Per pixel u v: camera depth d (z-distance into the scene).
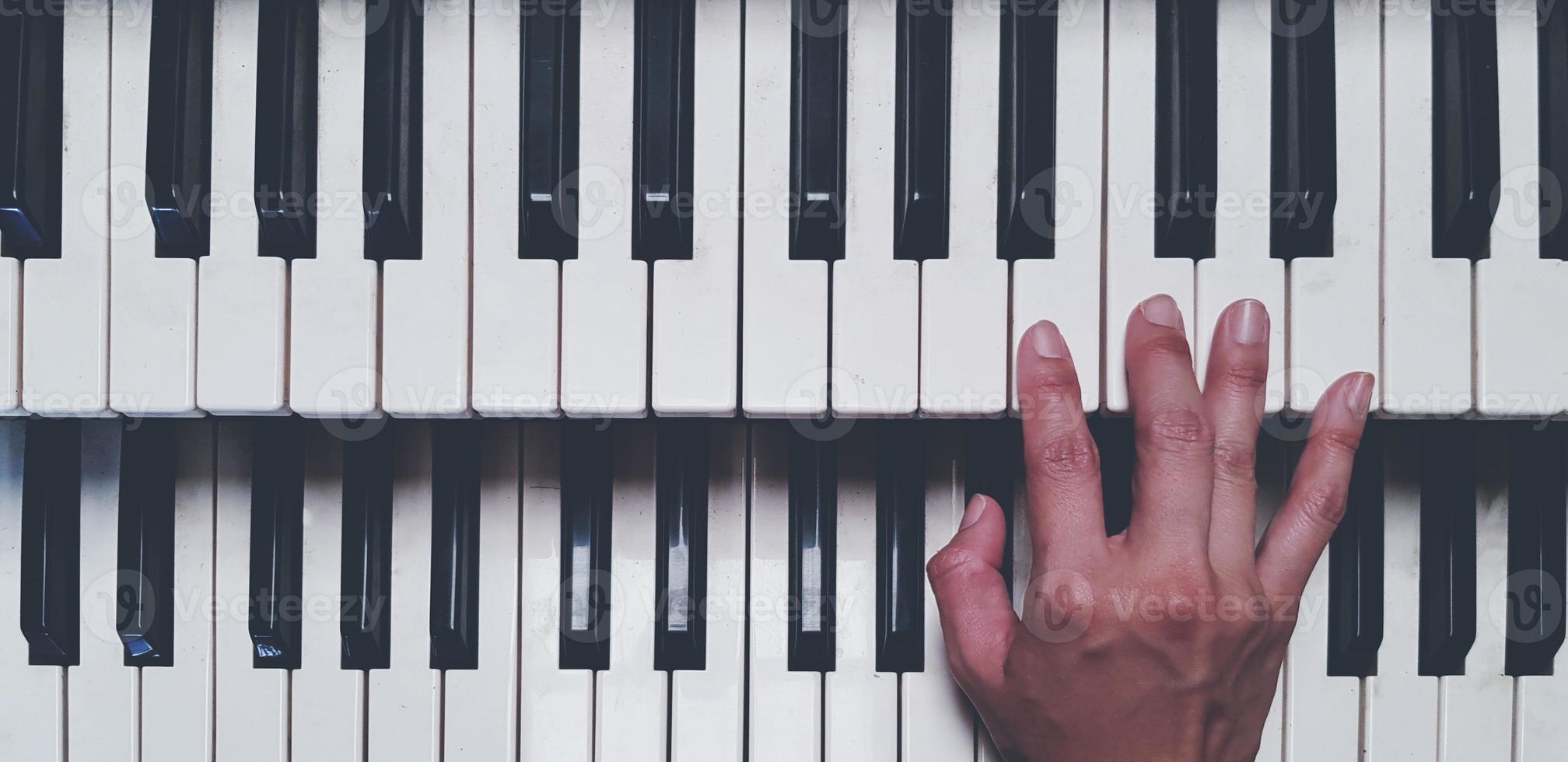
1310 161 0.49
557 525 0.53
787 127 0.49
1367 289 0.49
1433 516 0.53
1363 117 0.50
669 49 0.49
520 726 0.52
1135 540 0.49
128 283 0.49
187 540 0.53
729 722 0.52
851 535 0.53
